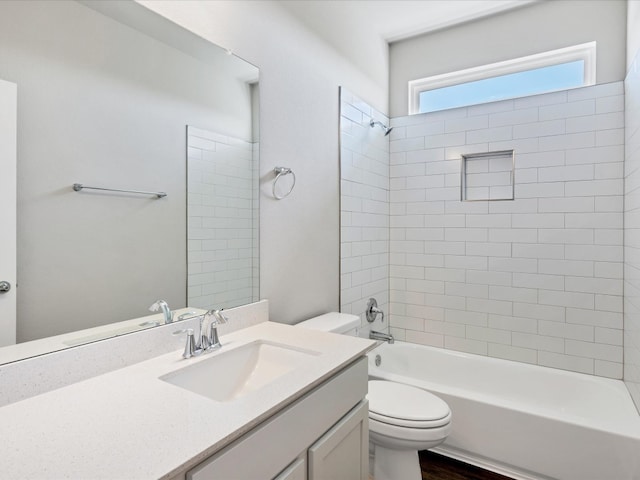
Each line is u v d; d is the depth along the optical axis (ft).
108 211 3.72
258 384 4.24
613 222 7.57
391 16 8.73
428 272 9.52
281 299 6.12
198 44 4.65
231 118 5.14
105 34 3.68
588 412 7.12
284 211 6.18
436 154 9.36
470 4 8.33
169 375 3.55
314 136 6.89
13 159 3.03
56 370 3.20
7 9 2.99
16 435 2.42
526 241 8.38
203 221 4.77
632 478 5.16
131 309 3.92
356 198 8.33
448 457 6.67
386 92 9.84
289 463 3.08
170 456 2.19
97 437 2.39
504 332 8.66
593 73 7.89
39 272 3.20
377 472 5.57
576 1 7.97
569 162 7.94
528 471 5.96
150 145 4.12
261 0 5.64
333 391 3.68
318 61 6.99
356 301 8.39
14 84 3.03
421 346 9.32
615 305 7.57
